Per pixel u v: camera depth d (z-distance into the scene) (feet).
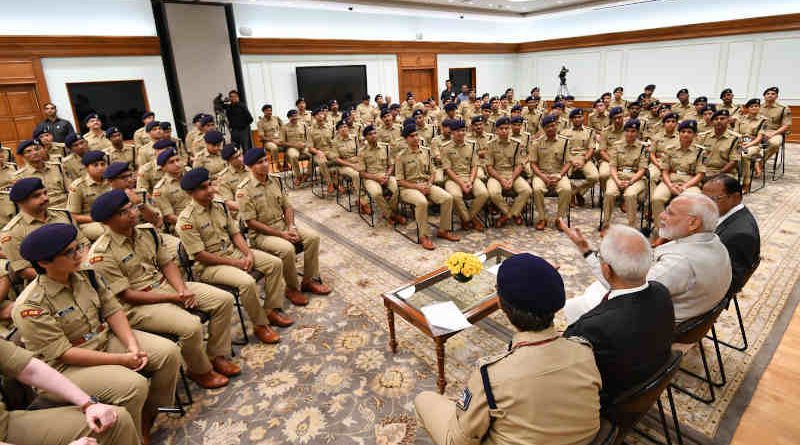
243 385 7.38
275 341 8.52
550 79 39.83
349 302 9.95
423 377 7.33
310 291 10.44
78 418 4.91
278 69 27.96
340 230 14.69
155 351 6.21
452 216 14.51
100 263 6.74
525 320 3.42
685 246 5.73
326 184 20.94
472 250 12.51
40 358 5.45
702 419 6.06
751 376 6.81
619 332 4.04
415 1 29.27
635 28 33.63
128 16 22.53
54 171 13.00
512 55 41.75
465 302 7.20
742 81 29.14
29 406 5.32
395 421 6.43
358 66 31.37
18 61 19.54
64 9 20.62
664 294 4.31
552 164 14.52
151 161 13.76
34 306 5.40
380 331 8.75
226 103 23.82
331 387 7.22
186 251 8.37
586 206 16.06
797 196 15.17
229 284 8.27
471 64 38.65
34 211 8.12
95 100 22.00
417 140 13.82
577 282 10.17
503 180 13.94
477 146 15.10
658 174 13.57
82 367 5.67
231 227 9.11
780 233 12.09
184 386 7.40
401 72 34.19
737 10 28.76
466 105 28.02
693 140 13.37
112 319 6.21
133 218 7.13
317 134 20.24
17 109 20.12
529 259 3.52
